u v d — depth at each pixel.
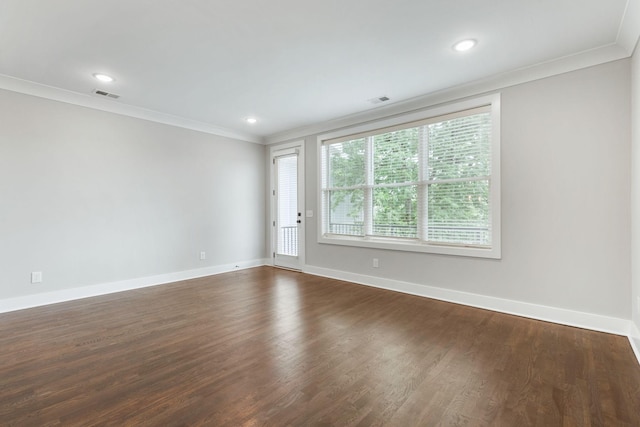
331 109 4.20
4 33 2.36
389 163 4.19
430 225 3.80
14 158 3.29
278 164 5.77
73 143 3.69
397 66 2.93
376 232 4.36
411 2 2.03
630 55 2.51
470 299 3.43
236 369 2.08
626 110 2.56
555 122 2.88
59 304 3.50
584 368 2.06
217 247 5.22
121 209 4.11
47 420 1.57
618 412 1.62
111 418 1.59
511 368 2.08
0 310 3.20
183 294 3.93
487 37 2.45
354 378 1.96
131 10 2.09
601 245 2.68
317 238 5.05
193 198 4.89
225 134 5.30
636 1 1.96
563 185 2.85
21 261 3.34
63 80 3.25
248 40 2.49
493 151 3.22
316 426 1.53
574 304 2.81
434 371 2.05
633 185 2.48
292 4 2.04
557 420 1.56
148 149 4.37
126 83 3.33
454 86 3.40
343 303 3.54
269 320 3.00
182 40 2.48
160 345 2.44
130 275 4.20
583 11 2.12
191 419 1.58
